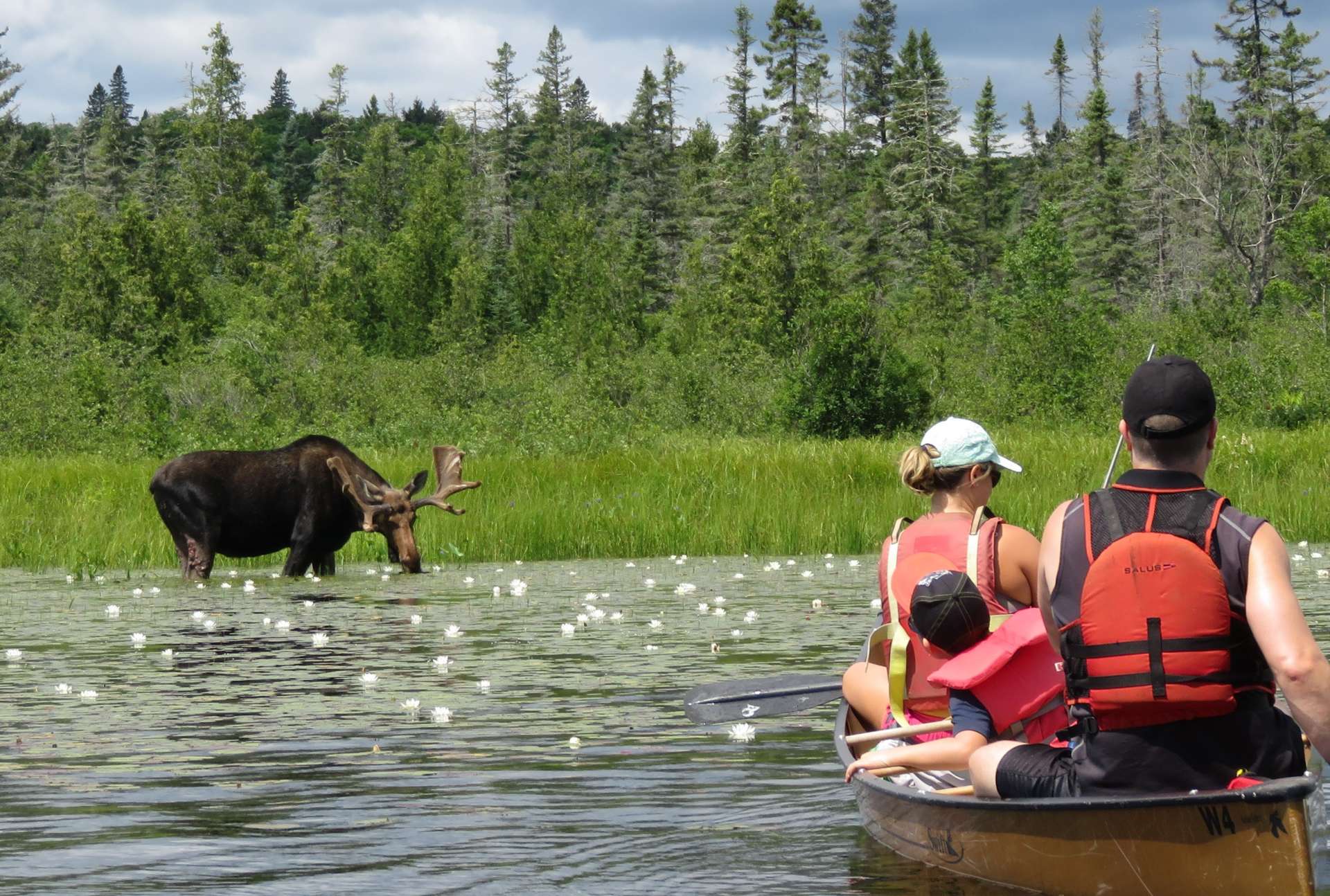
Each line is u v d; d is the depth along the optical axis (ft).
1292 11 293.64
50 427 104.94
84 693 28.50
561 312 286.05
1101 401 122.31
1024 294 186.39
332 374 128.88
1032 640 17.26
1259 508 65.31
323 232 390.83
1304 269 200.54
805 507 65.77
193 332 230.48
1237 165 254.47
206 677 31.04
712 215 355.77
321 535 54.75
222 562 61.11
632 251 325.21
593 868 16.81
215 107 353.92
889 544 19.97
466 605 43.98
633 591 47.70
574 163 438.81
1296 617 13.84
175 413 112.98
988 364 142.92
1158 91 355.97
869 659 20.92
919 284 295.89
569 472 74.90
